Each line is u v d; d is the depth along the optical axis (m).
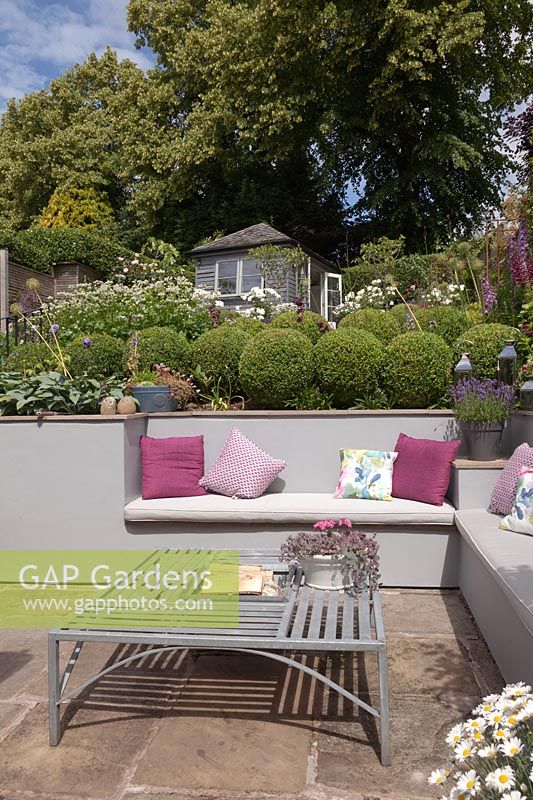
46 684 2.38
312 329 5.49
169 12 17.97
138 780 1.76
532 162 6.31
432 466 3.65
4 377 4.52
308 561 2.40
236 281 13.19
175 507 3.68
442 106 14.55
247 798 1.67
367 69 14.38
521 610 1.90
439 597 3.37
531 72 14.84
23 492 3.91
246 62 14.98
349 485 3.79
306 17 13.70
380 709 1.83
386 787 1.71
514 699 1.42
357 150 15.70
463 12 13.44
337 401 4.59
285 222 17.80
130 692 2.30
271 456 4.13
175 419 4.26
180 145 16.67
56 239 12.51
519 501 2.88
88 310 7.30
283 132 15.59
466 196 15.27
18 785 1.75
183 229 17.98
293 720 2.09
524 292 5.14
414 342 4.37
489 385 3.78
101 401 4.30
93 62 21.31
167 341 5.18
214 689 2.32
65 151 19.25
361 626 1.96
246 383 4.56
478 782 1.20
